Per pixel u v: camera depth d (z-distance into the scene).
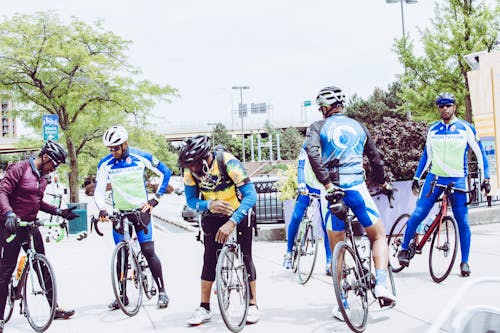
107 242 11.73
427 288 5.48
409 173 9.11
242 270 4.57
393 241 6.44
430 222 6.12
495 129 9.10
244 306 4.53
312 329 4.37
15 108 17.20
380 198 8.92
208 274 4.71
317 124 4.48
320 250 8.45
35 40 15.44
